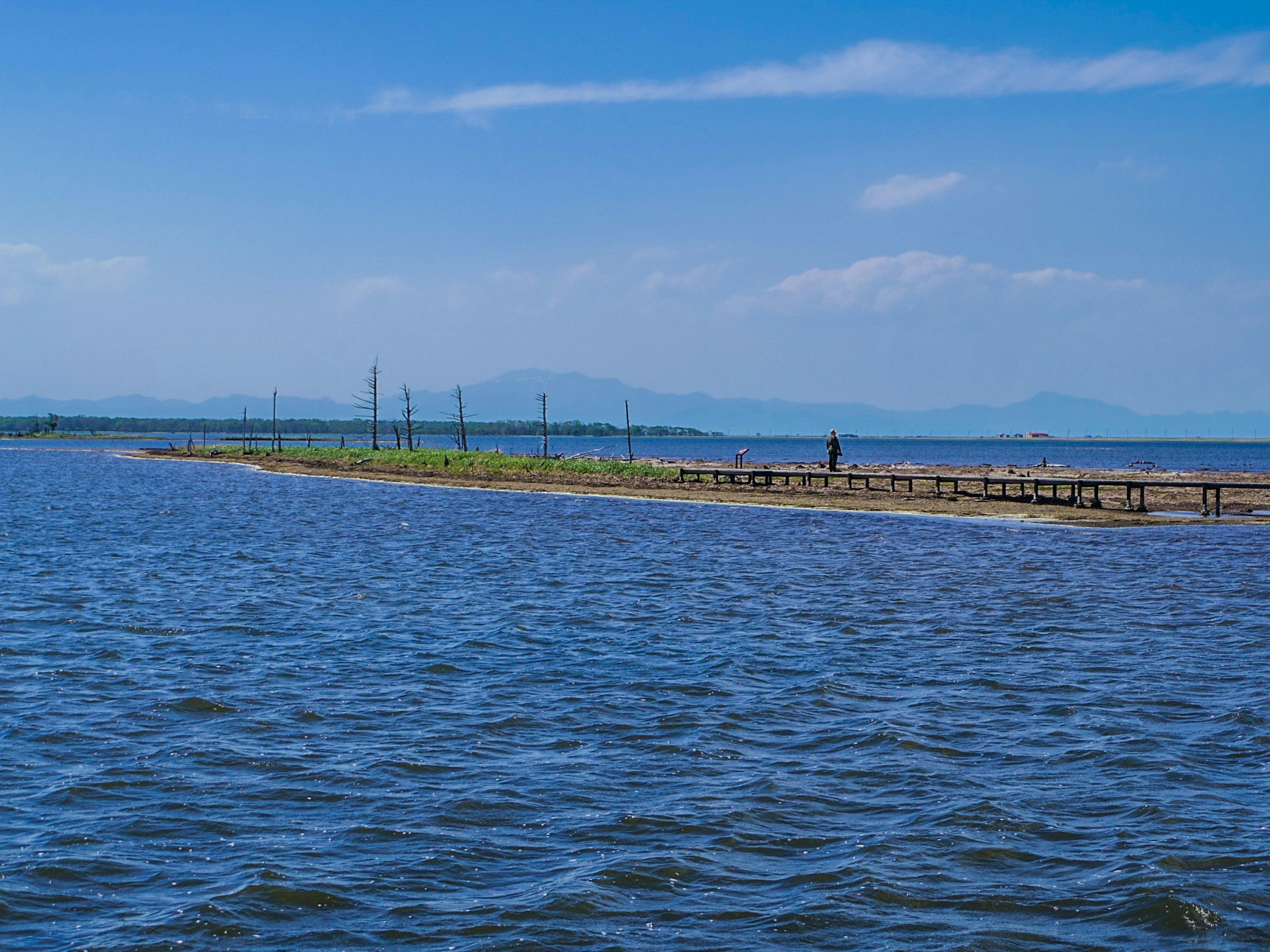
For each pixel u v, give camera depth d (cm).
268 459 11600
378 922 868
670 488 6175
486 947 829
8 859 977
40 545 3441
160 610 2242
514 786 1176
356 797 1139
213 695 1541
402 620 2152
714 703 1517
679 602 2381
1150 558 3159
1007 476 6812
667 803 1126
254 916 874
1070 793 1152
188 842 1022
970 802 1123
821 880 943
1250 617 2183
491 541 3653
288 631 2028
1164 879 931
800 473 6009
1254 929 849
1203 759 1265
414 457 9419
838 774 1217
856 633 2022
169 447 19825
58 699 1516
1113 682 1636
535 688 1603
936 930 855
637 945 833
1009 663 1769
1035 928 858
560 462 7994
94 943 829
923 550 3375
